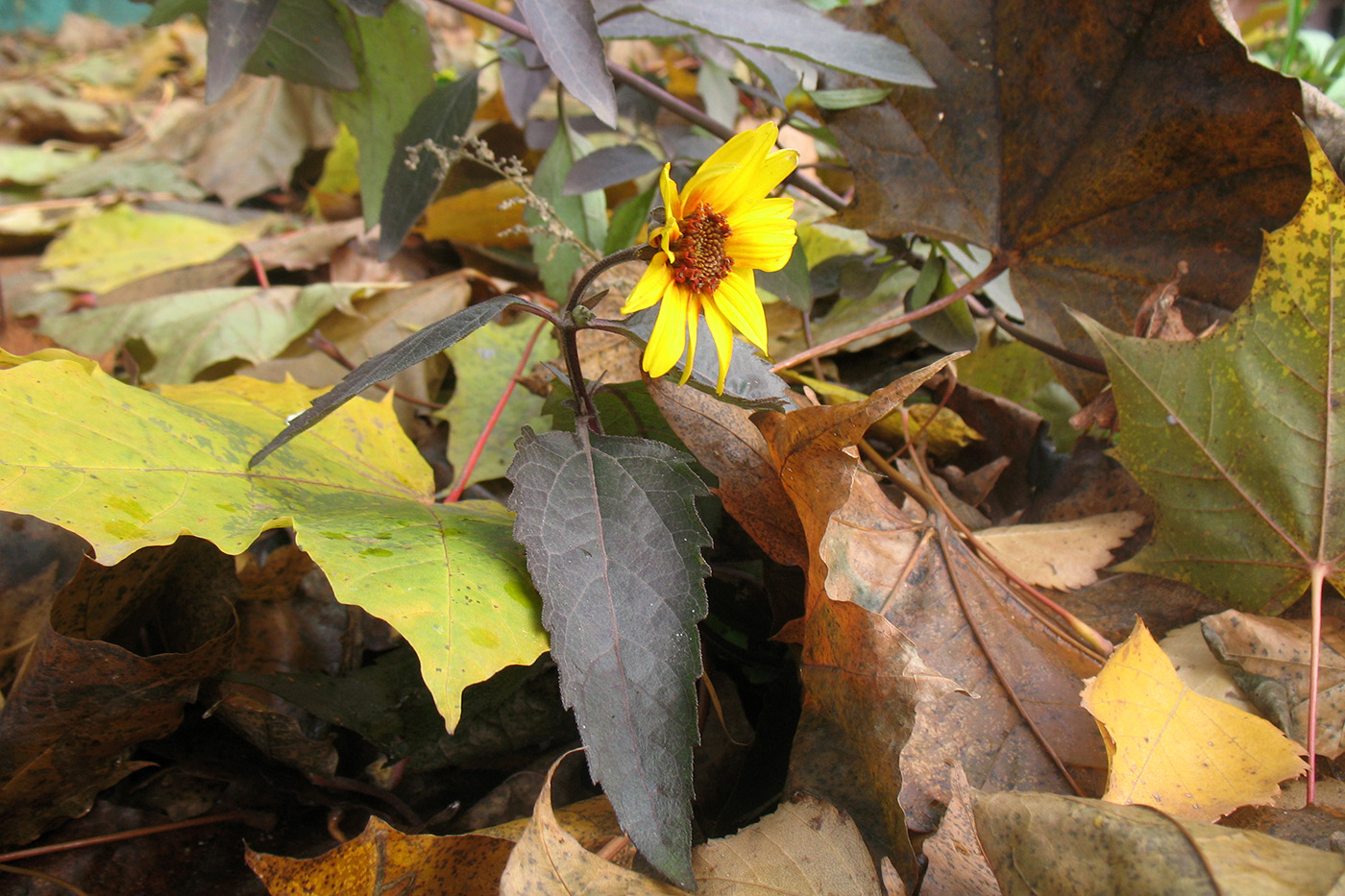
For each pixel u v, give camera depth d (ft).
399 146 1.53
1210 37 1.17
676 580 0.96
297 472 1.11
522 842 0.87
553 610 0.94
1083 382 1.39
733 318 0.97
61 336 1.82
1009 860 0.86
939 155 1.36
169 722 1.09
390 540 1.02
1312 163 1.03
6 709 1.01
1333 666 1.09
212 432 1.08
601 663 0.93
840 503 1.01
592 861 0.89
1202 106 1.20
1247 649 1.10
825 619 1.01
